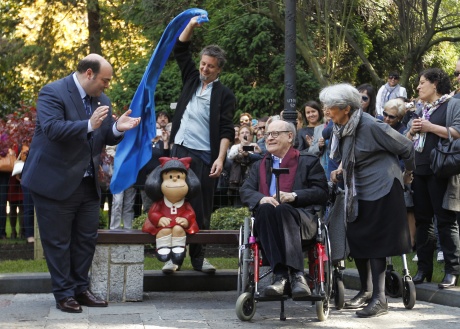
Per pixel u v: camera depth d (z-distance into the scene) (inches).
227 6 766.5
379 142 267.3
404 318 262.7
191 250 329.4
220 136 310.2
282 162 276.5
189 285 326.0
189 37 315.9
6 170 459.8
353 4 738.8
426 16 757.9
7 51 976.9
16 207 472.1
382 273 270.1
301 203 267.6
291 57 380.8
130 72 776.9
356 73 879.1
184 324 250.8
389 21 831.1
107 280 295.1
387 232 267.9
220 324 251.4
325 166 346.3
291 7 379.6
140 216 418.6
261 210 255.9
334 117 271.1
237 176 406.9
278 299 249.9
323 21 743.7
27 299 300.2
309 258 269.4
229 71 747.4
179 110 315.9
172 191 290.0
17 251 421.7
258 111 717.3
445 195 289.9
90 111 280.7
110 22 1008.9
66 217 274.7
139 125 308.8
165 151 427.2
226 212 407.2
